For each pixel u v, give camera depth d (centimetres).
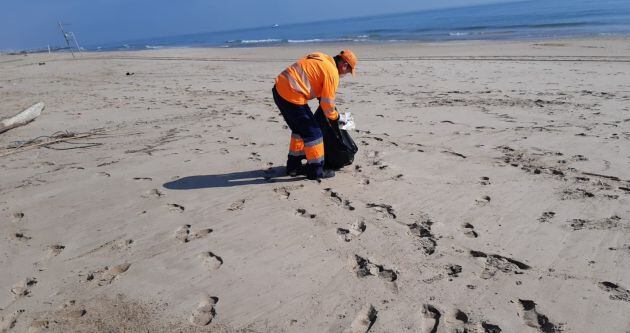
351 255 317
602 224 340
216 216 389
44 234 372
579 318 241
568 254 303
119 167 537
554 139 570
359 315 255
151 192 452
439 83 1134
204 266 313
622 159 479
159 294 284
